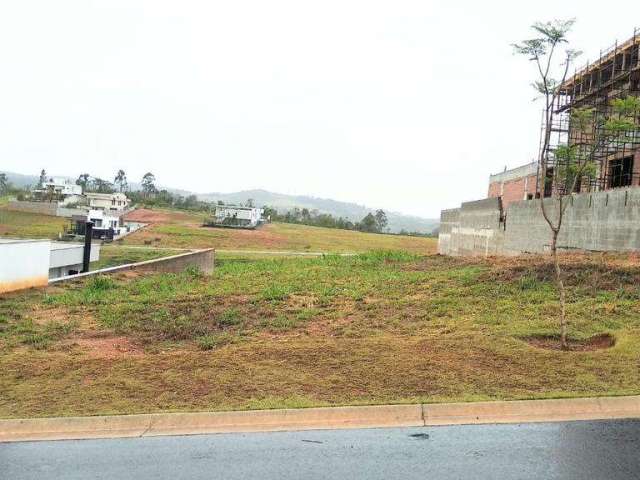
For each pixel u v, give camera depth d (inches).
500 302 481.1
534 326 393.4
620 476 191.5
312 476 198.7
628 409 252.2
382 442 228.4
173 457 220.2
